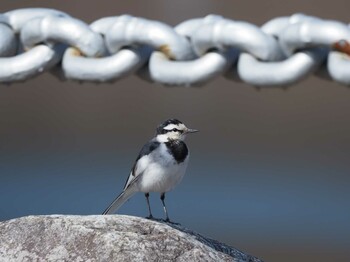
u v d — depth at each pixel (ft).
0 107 60.44
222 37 21.38
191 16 55.42
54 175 57.67
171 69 21.86
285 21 21.71
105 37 22.54
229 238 46.55
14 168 58.18
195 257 19.83
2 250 20.03
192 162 58.80
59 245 19.76
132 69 22.13
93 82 22.67
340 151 59.88
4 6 55.16
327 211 51.47
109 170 57.88
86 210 52.13
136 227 20.20
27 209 52.60
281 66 20.99
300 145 60.08
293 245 45.21
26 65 22.74
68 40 22.49
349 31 20.33
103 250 19.48
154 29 21.95
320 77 21.30
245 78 21.34
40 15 23.49
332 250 45.11
